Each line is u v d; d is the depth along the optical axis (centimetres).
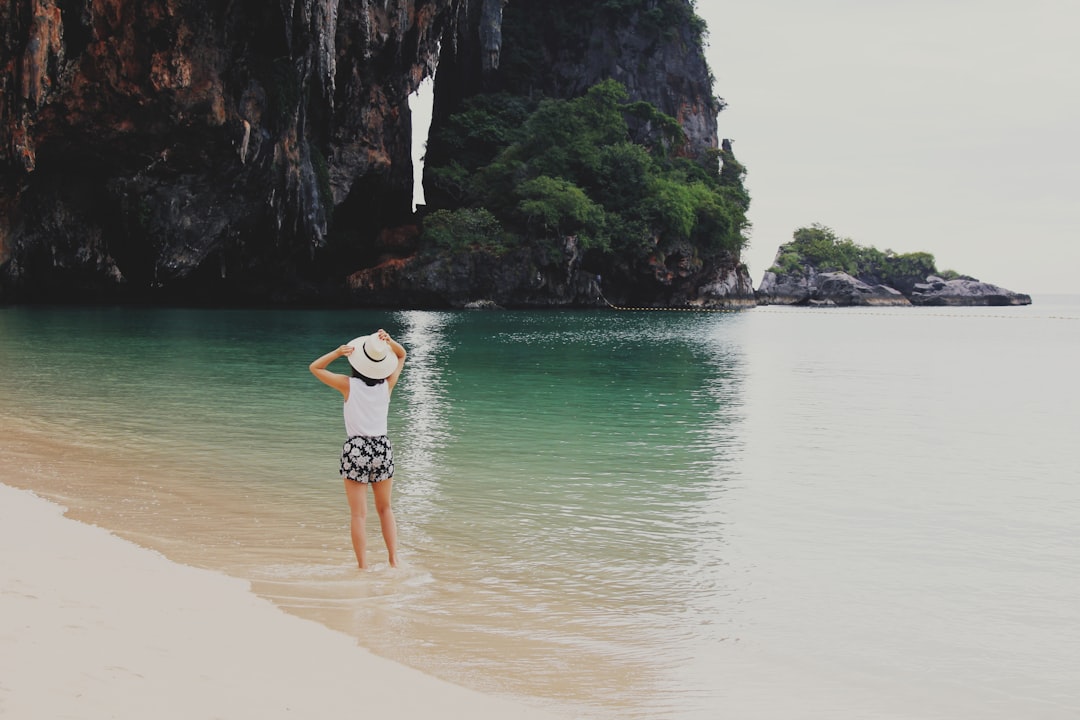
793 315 8438
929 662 492
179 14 4188
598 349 3031
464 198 7950
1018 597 602
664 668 474
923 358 3052
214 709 371
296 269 6831
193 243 5106
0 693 364
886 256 16875
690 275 8575
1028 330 5656
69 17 3997
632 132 9188
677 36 10056
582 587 604
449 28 7006
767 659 491
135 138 4438
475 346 3050
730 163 10188
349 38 5722
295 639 472
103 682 387
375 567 629
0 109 3919
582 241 7325
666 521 787
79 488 841
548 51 9544
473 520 773
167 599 519
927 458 1134
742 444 1210
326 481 898
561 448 1143
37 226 4716
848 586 619
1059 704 442
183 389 1623
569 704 423
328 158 6350
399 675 438
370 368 630
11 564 565
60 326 3375
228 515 757
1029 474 1033
